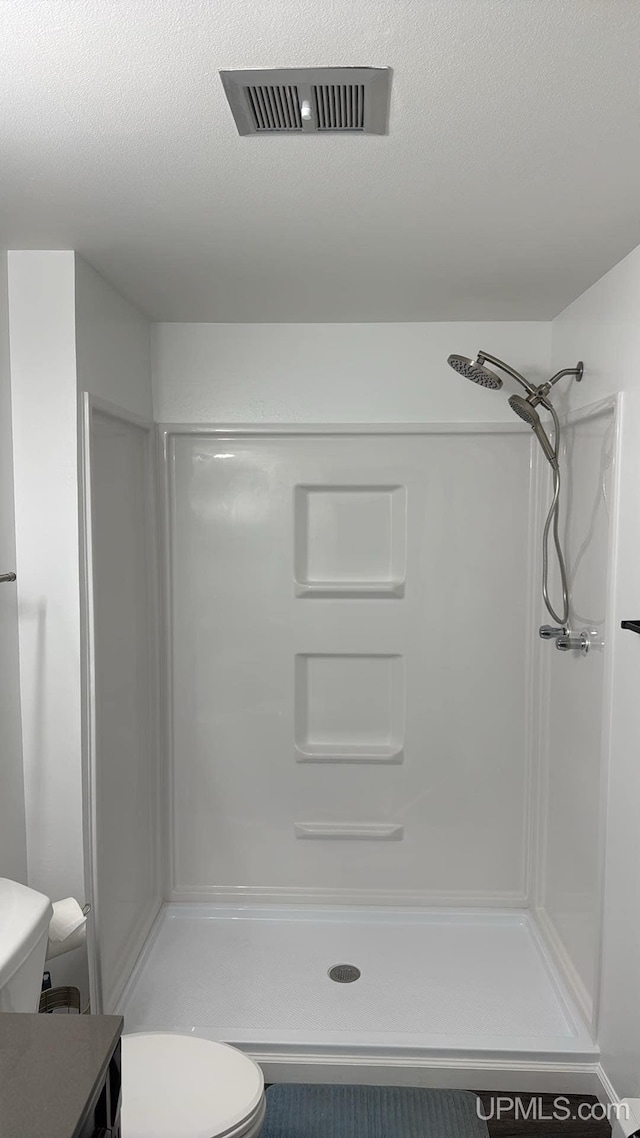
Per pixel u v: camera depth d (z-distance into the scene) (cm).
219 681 315
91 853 232
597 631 241
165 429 307
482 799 314
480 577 310
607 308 236
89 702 228
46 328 219
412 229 204
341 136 151
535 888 310
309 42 121
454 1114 223
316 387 306
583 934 252
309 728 316
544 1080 236
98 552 241
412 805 315
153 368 306
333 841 317
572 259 225
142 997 262
